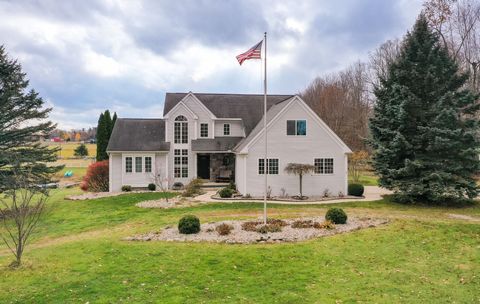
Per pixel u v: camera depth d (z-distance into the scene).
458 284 10.31
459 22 41.47
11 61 26.73
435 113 23.22
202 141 34.88
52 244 15.78
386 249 13.45
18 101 26.84
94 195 30.69
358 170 47.12
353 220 18.03
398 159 24.67
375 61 63.44
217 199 26.59
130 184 33.50
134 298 9.47
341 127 65.00
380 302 9.14
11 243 16.72
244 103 38.19
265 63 17.52
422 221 17.77
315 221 17.52
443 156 23.52
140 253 13.15
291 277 10.88
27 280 10.88
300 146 27.86
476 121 23.11
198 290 9.97
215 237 15.07
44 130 28.11
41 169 27.09
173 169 34.47
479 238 14.88
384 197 27.27
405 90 23.31
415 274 11.08
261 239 14.66
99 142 47.06
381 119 25.41
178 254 12.97
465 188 23.11
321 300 9.28
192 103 35.38
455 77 23.58
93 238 16.19
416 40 24.17
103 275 11.10
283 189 27.70
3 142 26.52
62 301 9.38
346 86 71.62
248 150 27.44
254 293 9.75
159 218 20.39
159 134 35.31
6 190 21.69
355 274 11.08
